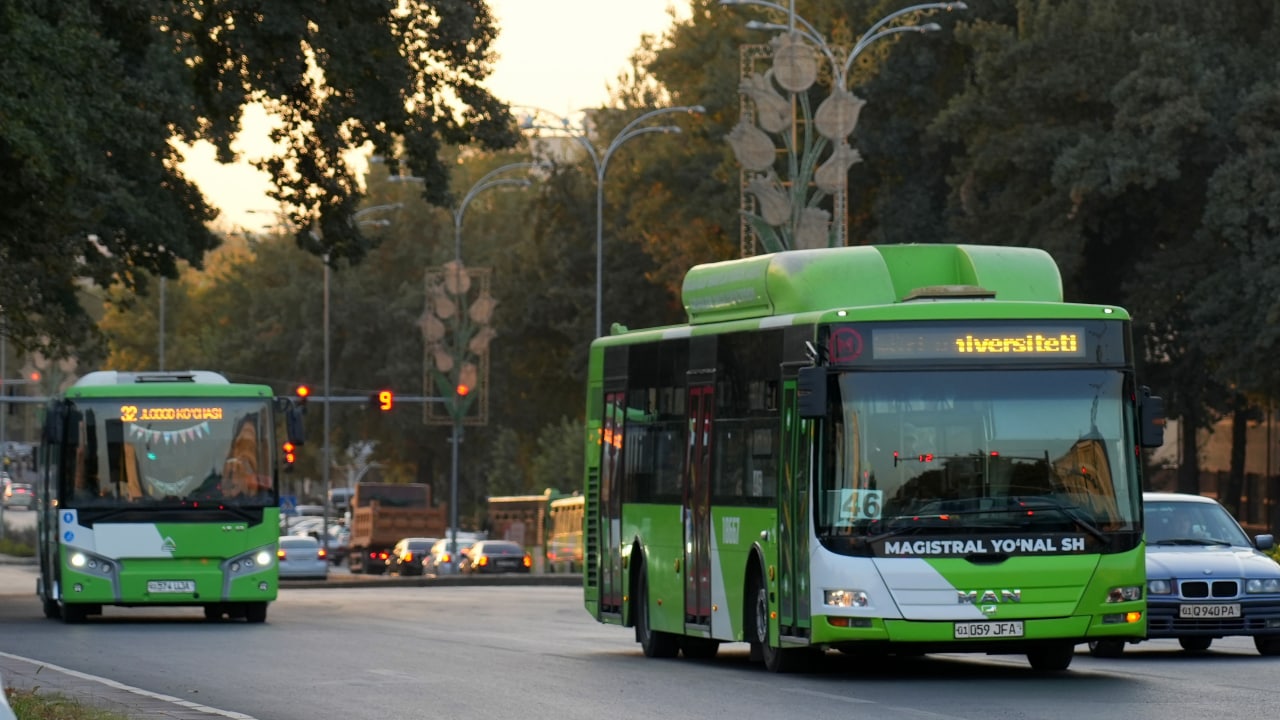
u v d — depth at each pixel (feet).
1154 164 299.79
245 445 149.28
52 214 159.43
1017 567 85.05
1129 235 340.18
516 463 507.30
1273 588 104.01
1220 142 303.89
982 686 85.30
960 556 85.05
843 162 229.45
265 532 148.66
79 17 154.61
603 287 456.86
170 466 147.95
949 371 86.33
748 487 94.48
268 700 80.33
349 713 74.64
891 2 359.46
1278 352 295.28
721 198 388.78
